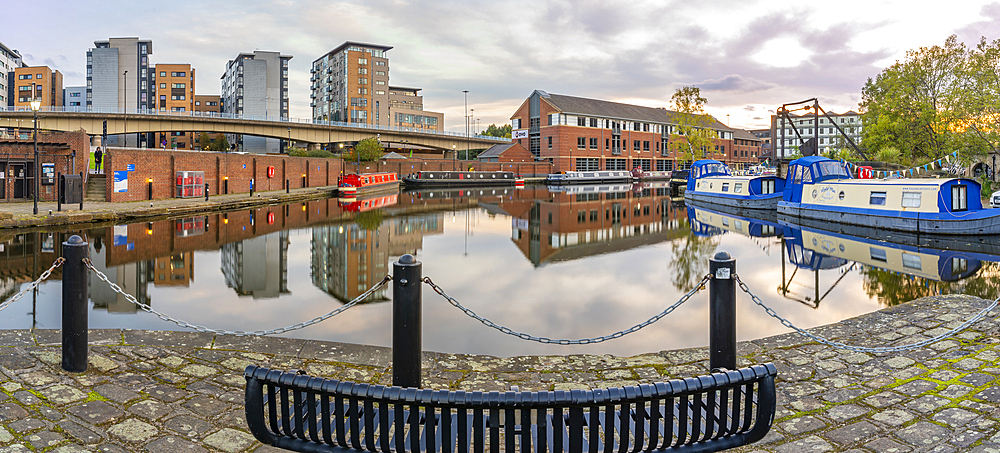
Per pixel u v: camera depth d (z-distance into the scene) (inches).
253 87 4921.3
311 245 700.7
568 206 1508.4
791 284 468.8
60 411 171.2
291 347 242.5
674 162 4217.5
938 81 1782.7
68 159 1273.4
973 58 1619.1
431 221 1056.8
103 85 4623.5
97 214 922.1
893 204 913.5
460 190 2549.2
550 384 201.9
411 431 113.3
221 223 940.0
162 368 211.0
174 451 148.3
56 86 4977.9
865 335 259.8
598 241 789.9
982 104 1552.7
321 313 368.2
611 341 303.4
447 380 206.2
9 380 194.2
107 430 159.5
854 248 708.0
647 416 124.3
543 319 360.2
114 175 1236.5
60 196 933.2
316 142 3538.4
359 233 842.2
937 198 844.0
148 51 4943.4
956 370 207.0
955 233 816.3
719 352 183.8
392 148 4692.4
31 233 754.2
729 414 136.6
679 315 365.7
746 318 351.3
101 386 191.0
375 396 111.9
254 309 378.6
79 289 202.4
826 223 1038.4
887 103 1900.8
